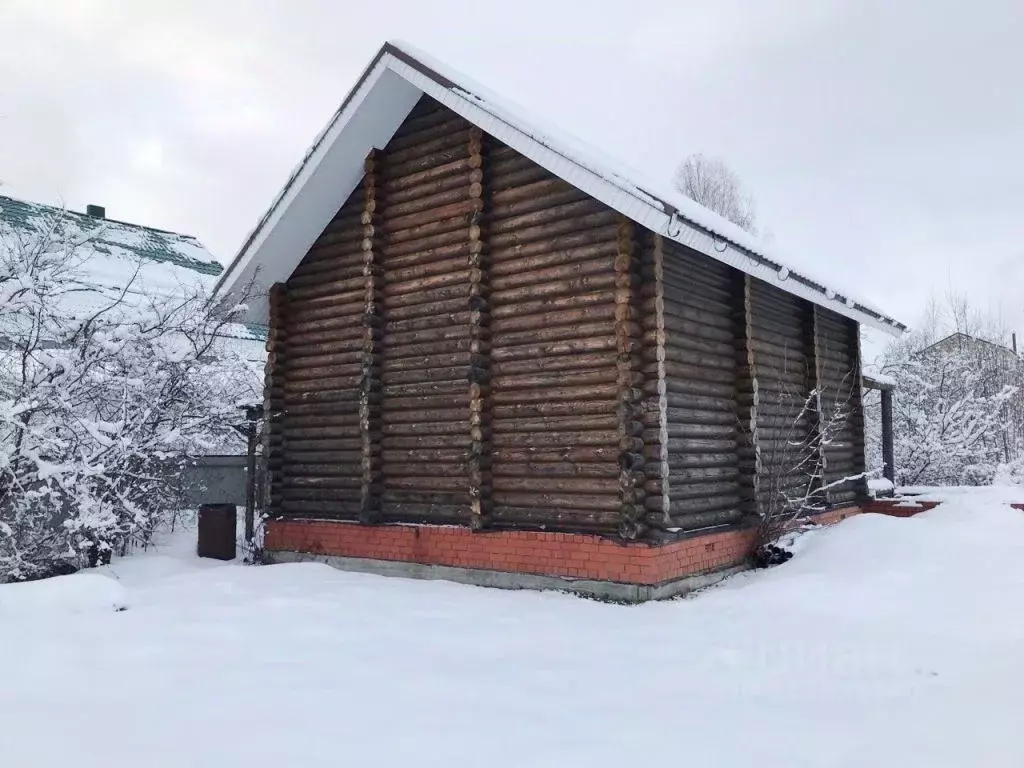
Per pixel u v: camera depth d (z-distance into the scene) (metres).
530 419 8.26
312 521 9.97
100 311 9.38
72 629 6.23
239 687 4.84
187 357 9.95
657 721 4.24
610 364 7.79
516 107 8.34
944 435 19.34
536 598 7.54
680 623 6.48
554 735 4.03
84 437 9.18
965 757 3.68
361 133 9.41
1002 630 5.96
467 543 8.50
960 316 27.23
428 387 9.11
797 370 10.82
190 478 13.62
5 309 8.84
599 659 5.48
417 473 9.16
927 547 8.59
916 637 5.88
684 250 8.32
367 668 5.25
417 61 8.48
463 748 3.85
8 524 8.55
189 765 3.64
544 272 8.24
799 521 10.30
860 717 4.28
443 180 9.20
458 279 8.96
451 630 6.34
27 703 4.56
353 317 9.97
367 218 9.59
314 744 3.89
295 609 7.08
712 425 8.59
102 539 9.30
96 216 20.91
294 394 10.45
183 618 6.70
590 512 7.80
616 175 7.14
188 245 21.33
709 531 8.24
